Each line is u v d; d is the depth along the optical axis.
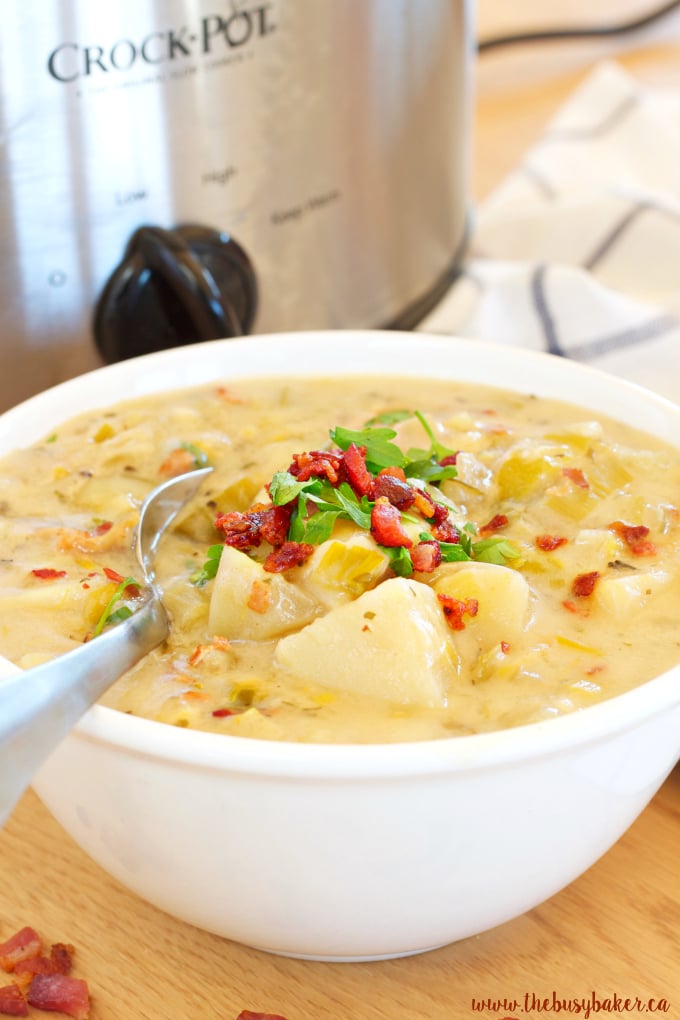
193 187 0.44
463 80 0.56
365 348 0.44
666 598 0.35
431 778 0.28
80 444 0.40
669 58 0.90
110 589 0.35
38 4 0.39
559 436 0.39
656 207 0.63
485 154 0.78
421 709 0.32
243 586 0.34
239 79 0.44
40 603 0.34
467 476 0.38
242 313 0.47
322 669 0.32
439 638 0.32
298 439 0.41
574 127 0.74
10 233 0.42
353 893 0.30
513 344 0.54
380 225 0.51
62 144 0.41
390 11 0.48
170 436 0.41
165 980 0.34
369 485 0.35
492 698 0.32
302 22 0.45
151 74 0.42
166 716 0.32
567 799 0.30
